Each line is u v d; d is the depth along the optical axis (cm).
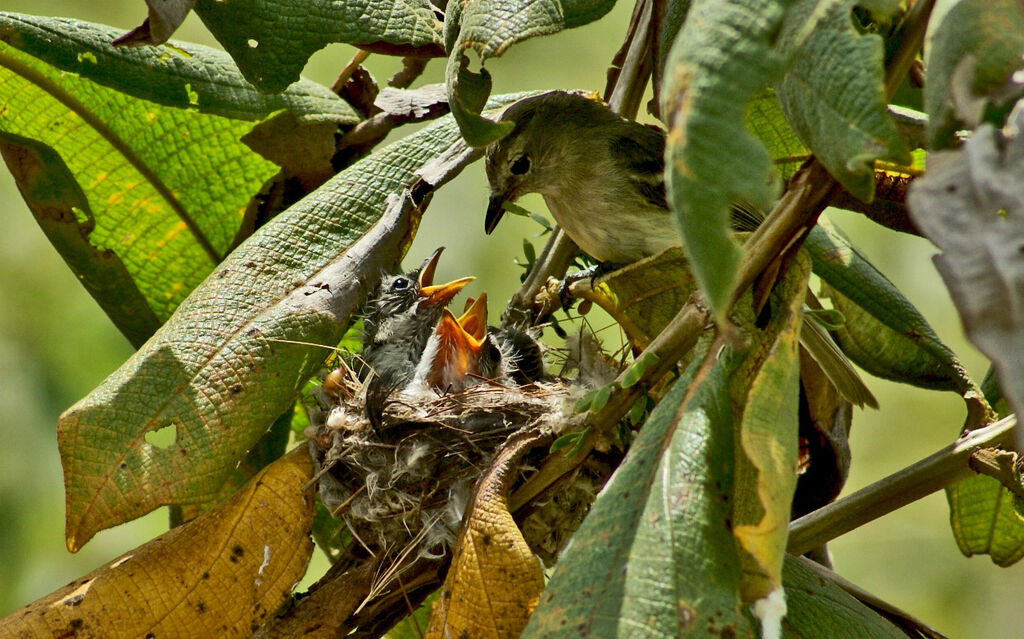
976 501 646
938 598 1266
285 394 523
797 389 367
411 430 614
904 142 324
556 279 733
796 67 351
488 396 664
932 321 1273
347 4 557
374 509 596
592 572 364
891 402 1380
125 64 620
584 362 707
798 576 497
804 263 394
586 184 844
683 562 354
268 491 533
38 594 1122
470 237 1349
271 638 539
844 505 547
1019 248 294
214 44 1275
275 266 553
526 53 1415
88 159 688
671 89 315
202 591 503
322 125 667
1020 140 312
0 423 1154
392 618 573
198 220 708
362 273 564
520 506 480
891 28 371
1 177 1271
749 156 304
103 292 700
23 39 599
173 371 508
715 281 303
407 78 745
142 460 490
